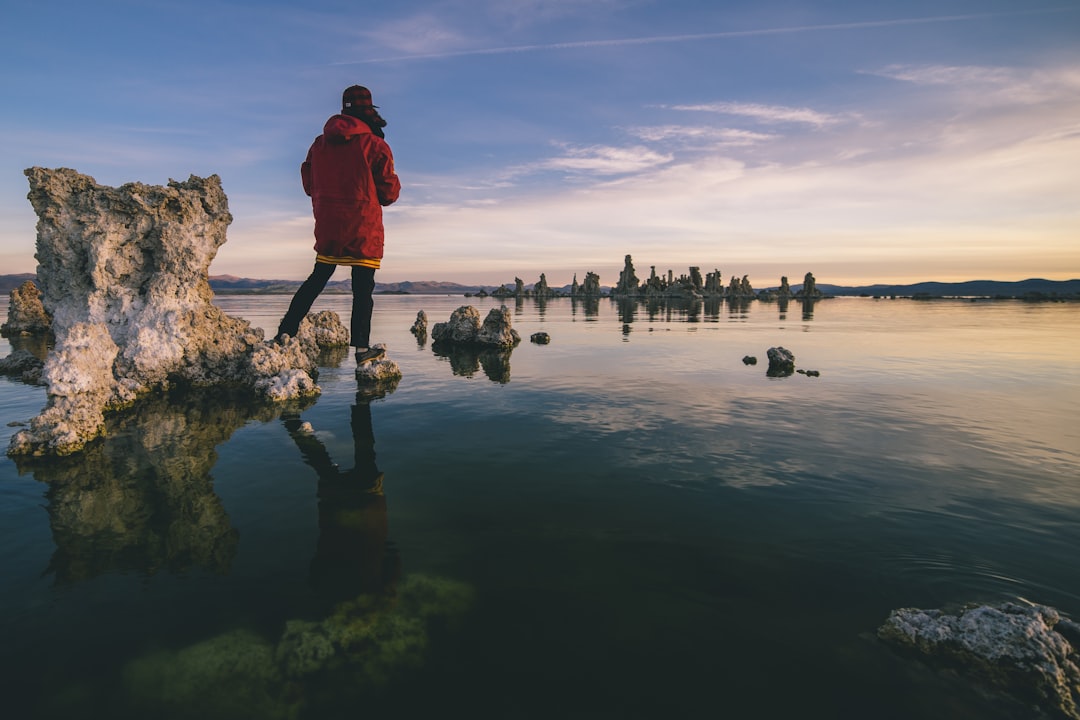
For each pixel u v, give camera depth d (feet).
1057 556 20.30
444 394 51.85
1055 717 12.98
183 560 20.17
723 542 21.49
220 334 61.31
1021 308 292.20
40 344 94.02
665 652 15.11
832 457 32.27
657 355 81.41
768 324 155.63
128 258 56.24
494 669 14.47
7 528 22.77
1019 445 34.63
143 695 13.48
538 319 182.91
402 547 21.13
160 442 35.99
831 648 15.31
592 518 23.73
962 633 15.44
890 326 147.13
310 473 29.73
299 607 17.20
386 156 35.45
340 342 103.04
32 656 14.75
